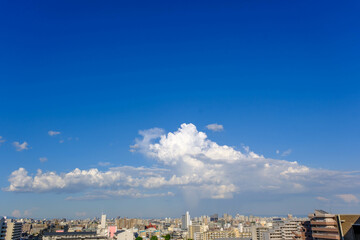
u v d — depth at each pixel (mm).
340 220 176500
